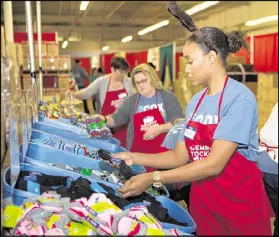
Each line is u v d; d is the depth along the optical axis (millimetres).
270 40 10102
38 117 2967
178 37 22422
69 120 3225
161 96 2830
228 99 1512
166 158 1787
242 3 15250
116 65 3775
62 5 15742
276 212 1737
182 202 2018
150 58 13625
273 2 13258
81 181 1560
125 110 2943
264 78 7152
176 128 2133
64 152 2111
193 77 1575
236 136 1451
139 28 22297
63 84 8570
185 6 15281
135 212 1269
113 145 2604
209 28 1534
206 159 1458
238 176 1526
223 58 1542
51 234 1091
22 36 9438
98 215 1160
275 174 1702
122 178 1755
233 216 1503
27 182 1491
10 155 1423
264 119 6953
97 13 18531
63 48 21859
